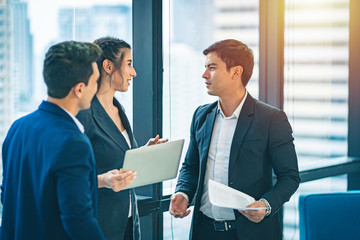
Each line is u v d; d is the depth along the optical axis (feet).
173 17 8.97
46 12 7.44
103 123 6.33
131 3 8.51
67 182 4.56
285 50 11.06
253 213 6.14
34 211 4.88
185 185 7.25
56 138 4.68
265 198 6.34
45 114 4.99
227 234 6.74
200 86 9.55
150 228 8.84
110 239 6.32
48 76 4.91
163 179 6.48
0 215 7.07
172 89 9.06
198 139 7.10
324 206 7.26
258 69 10.69
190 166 7.44
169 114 9.05
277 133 6.63
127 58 6.53
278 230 6.90
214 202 5.80
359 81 12.58
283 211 11.24
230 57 6.59
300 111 11.55
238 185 6.62
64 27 7.67
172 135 9.14
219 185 6.22
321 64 11.89
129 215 6.70
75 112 5.17
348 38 12.51
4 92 7.06
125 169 5.84
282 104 10.80
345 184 12.48
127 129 6.75
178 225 9.32
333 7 12.05
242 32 10.30
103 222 6.26
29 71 7.32
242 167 6.62
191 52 9.35
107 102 6.56
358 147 12.71
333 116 12.33
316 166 11.56
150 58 8.46
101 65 6.40
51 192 4.68
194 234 7.00
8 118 7.14
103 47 6.41
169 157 6.31
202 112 7.22
